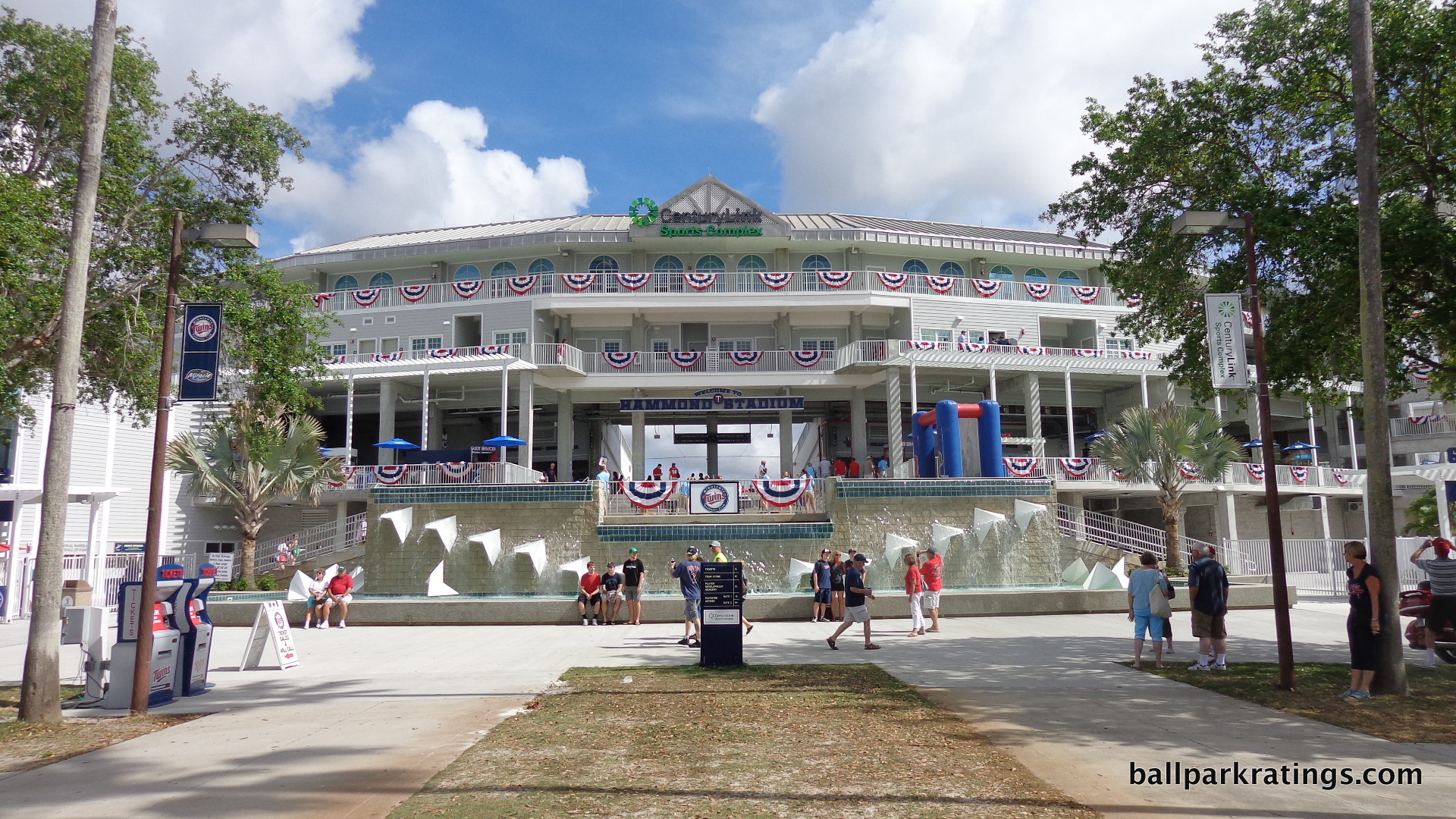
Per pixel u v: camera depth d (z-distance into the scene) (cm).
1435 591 1203
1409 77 1211
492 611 1850
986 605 1942
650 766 645
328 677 1146
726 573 1195
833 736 746
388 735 774
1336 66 1261
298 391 1587
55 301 1280
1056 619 1850
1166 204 1454
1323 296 1223
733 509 2408
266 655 1367
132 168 1397
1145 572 1157
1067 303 3769
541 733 761
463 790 583
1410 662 1221
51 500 910
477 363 3045
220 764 677
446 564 2180
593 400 3672
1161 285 1460
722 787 586
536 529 2200
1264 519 3488
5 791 612
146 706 923
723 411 3803
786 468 3609
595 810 536
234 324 1476
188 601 1034
